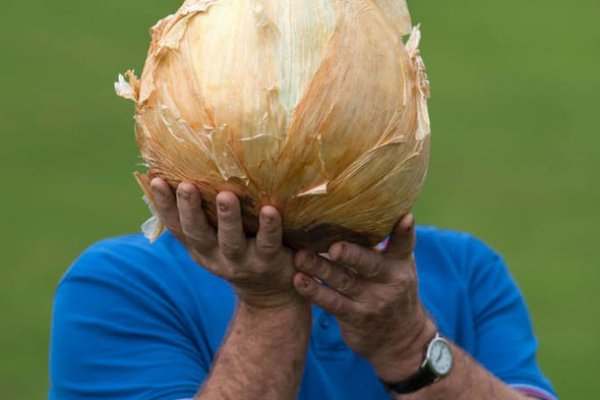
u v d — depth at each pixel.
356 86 7.95
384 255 8.80
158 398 9.63
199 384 9.80
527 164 32.41
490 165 32.31
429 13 44.03
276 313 8.95
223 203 8.03
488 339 10.81
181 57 8.09
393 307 8.95
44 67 38.34
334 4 8.07
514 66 39.47
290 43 7.93
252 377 9.02
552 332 23.77
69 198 29.88
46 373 22.22
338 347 10.09
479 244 11.16
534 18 43.72
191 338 10.03
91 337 9.91
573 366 22.38
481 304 10.93
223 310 10.06
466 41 41.59
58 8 42.94
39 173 31.42
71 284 10.18
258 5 7.99
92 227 28.27
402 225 8.54
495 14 43.97
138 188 30.56
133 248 10.27
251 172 7.97
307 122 7.88
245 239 8.35
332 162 7.99
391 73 8.12
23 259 26.67
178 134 8.05
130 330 9.90
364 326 9.08
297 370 9.12
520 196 30.42
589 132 34.62
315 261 8.60
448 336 10.56
